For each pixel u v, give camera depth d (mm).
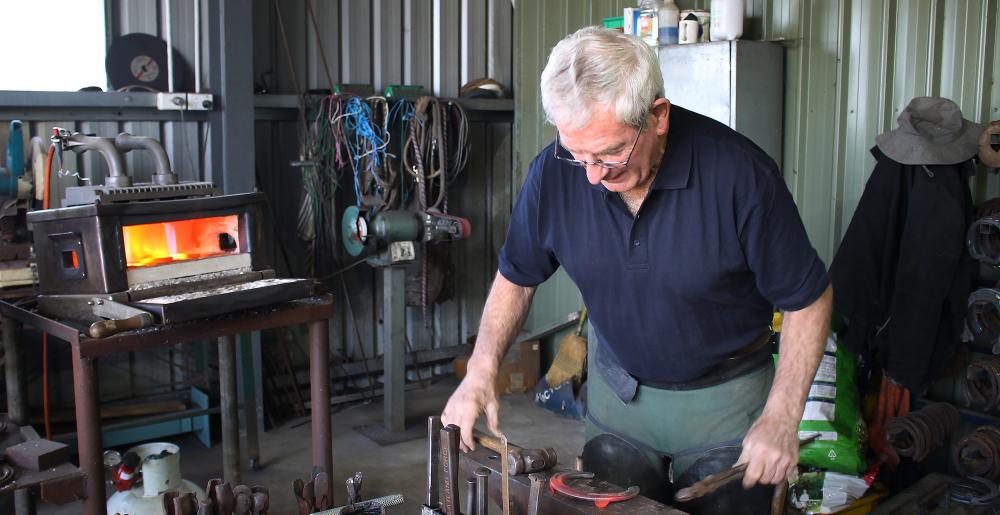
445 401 4512
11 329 2812
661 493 1904
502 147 4926
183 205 2586
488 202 4945
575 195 1715
